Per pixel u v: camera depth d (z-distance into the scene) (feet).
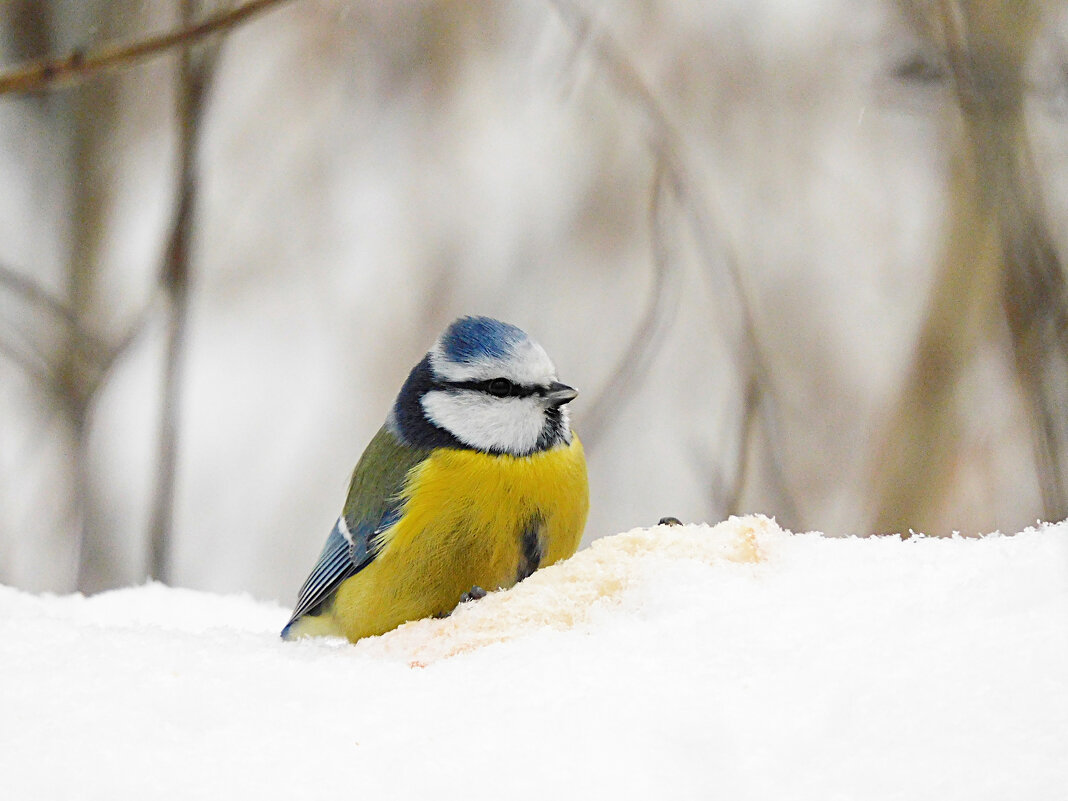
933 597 13.65
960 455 35.14
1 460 43.27
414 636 15.99
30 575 42.42
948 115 35.55
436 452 25.32
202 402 51.01
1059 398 31.24
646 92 36.04
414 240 52.54
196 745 12.41
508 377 25.26
